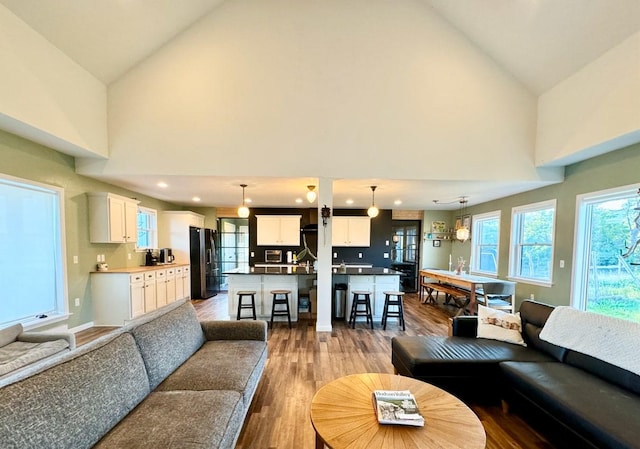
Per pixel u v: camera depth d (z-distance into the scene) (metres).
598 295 3.86
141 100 3.97
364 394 1.75
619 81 2.99
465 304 5.64
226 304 6.22
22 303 3.39
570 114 3.63
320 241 4.31
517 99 4.21
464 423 1.47
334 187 4.94
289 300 4.97
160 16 3.53
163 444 1.31
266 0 4.02
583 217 4.02
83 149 3.60
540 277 4.97
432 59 4.13
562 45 3.34
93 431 1.33
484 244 6.73
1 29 2.60
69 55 3.31
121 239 4.63
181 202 7.04
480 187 4.85
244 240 8.23
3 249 3.19
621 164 3.42
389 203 6.95
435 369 2.36
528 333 2.78
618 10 2.74
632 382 1.89
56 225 3.75
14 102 2.72
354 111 4.12
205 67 4.01
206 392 1.79
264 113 4.07
